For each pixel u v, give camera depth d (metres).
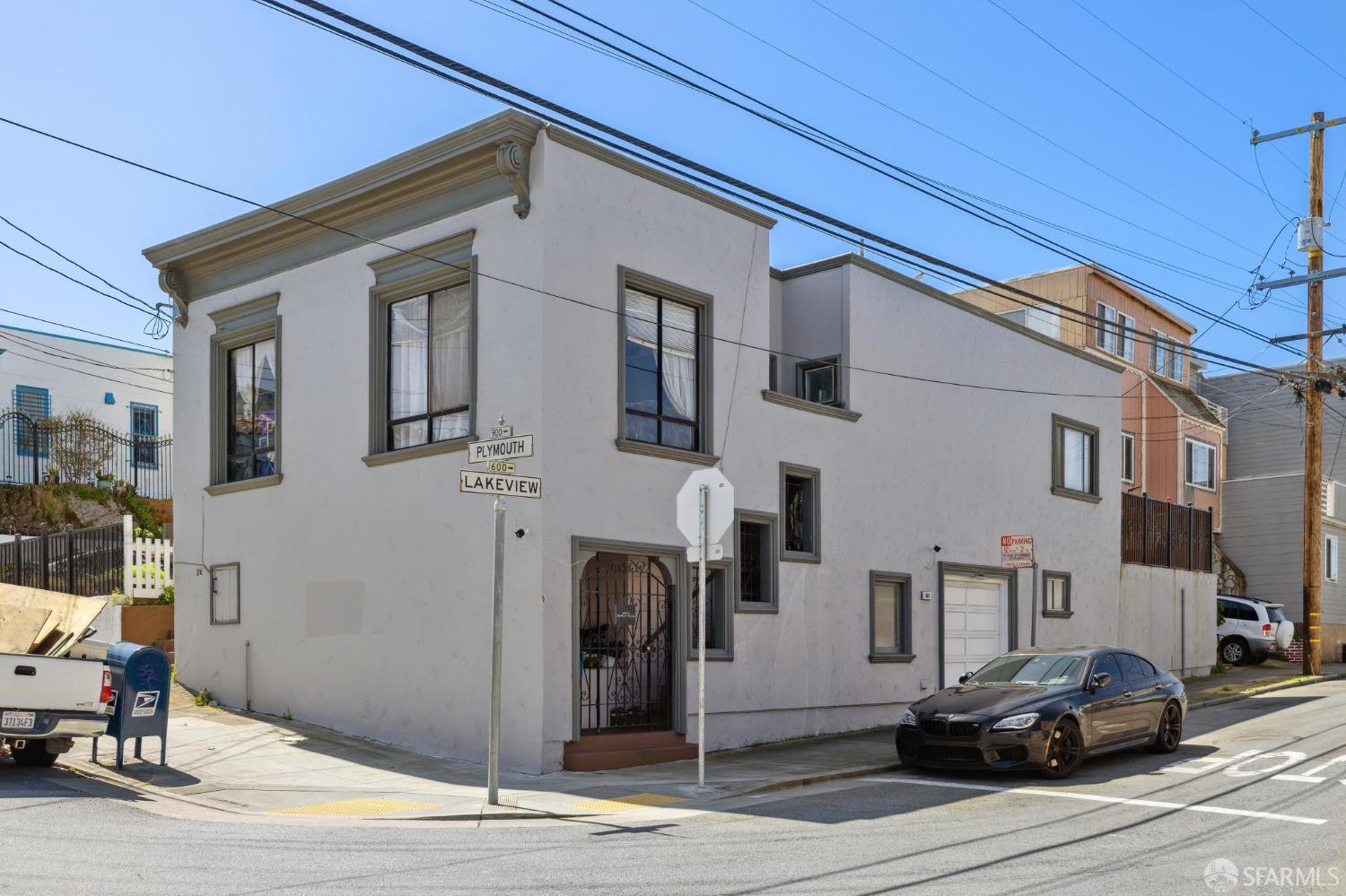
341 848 9.01
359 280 16.14
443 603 14.59
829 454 17.91
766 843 9.44
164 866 8.02
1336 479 44.19
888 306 19.38
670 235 15.55
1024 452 22.42
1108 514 24.91
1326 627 35.56
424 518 14.93
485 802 11.26
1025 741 12.99
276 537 16.91
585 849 9.11
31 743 12.11
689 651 15.30
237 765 13.15
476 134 14.17
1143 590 26.17
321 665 16.00
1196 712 20.83
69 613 13.39
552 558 13.65
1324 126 25.92
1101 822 10.52
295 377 16.92
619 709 14.56
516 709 13.57
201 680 17.83
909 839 9.63
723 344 16.20
